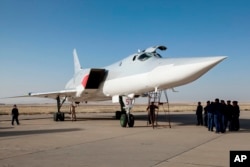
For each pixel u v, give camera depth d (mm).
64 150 8797
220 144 9875
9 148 9195
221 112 13523
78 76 23344
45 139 11406
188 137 11852
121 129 15508
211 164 6781
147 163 6934
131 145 9719
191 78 13266
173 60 14680
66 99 25375
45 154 8156
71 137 12008
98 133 13500
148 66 15836
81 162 7094
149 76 15141
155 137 11844
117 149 8922
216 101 13641
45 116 34812
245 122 21000
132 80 16469
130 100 17172
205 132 13820
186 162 7008
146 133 13367
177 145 9680
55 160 7336
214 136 12211
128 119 16750
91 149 8953
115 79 18391
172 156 7750
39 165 6793
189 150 8680
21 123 21312
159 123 19953
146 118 26359
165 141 10648
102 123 20500
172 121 22031
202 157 7602
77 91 21594
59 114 23641
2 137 12188
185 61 13695
